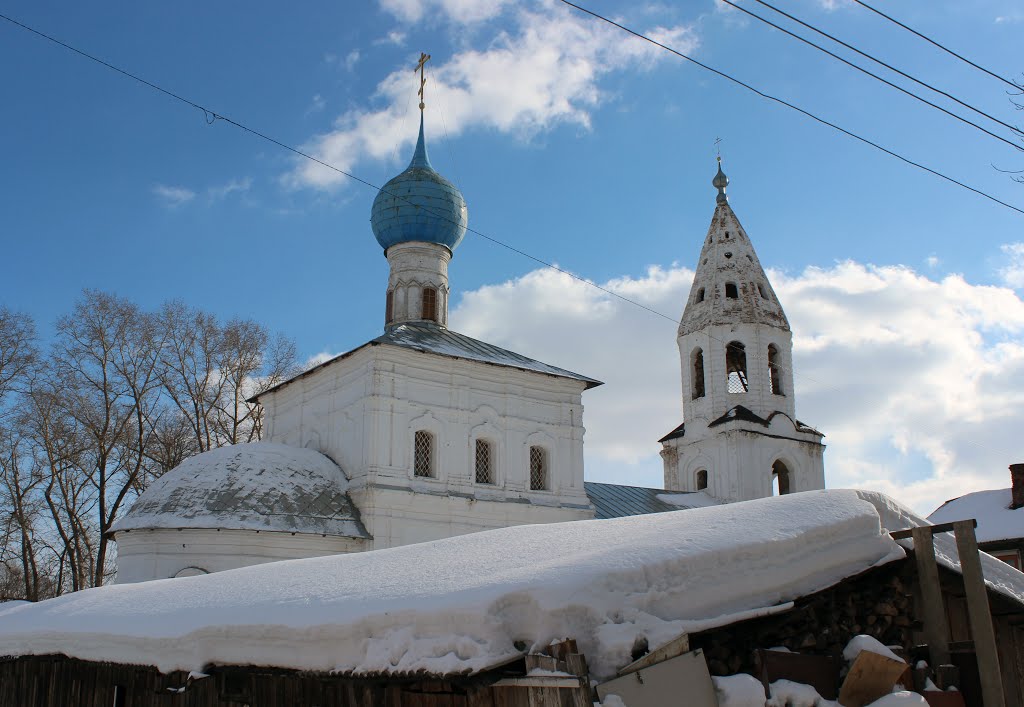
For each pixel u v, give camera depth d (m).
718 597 7.07
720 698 6.68
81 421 38.91
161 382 41.75
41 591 45.12
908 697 7.37
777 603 7.37
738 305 43.88
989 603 8.59
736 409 42.09
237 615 9.02
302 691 8.95
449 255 38.34
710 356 43.47
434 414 30.94
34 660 13.77
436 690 7.52
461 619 6.64
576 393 34.69
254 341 45.00
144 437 41.34
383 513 28.84
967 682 7.86
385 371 30.19
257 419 44.31
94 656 11.58
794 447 42.41
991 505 28.88
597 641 6.39
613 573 6.63
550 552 8.01
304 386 33.97
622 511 37.59
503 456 32.09
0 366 38.34
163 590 12.70
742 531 7.57
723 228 46.19
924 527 8.09
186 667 9.34
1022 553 25.78
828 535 7.77
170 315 42.62
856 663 7.32
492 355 33.91
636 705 6.25
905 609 8.31
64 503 39.31
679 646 6.53
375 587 8.23
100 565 38.22
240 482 28.05
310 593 8.85
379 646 7.14
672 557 6.94
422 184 37.69
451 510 30.19
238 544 26.81
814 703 7.17
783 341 44.06
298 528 27.19
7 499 38.62
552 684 6.09
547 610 6.33
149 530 26.95
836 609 7.98
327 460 30.70
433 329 35.56
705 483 42.94
